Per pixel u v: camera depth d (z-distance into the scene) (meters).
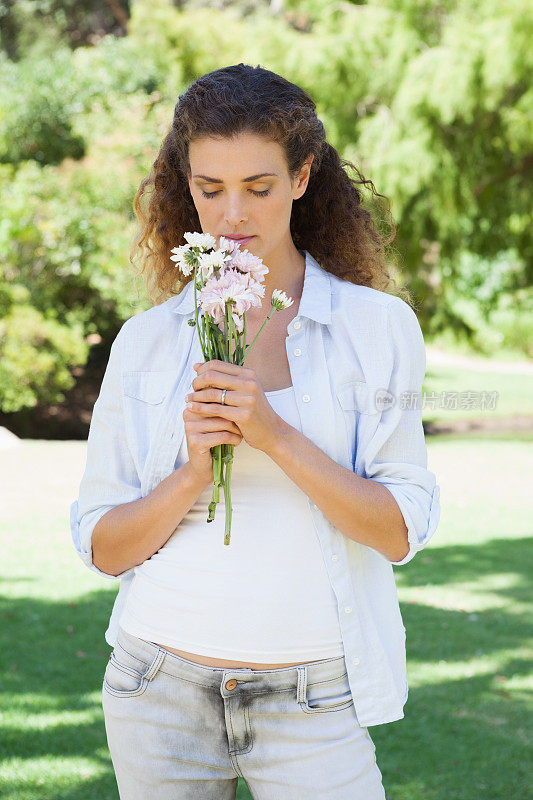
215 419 2.02
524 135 17.03
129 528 2.22
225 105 2.09
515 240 20.33
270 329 2.30
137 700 2.21
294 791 2.12
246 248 2.17
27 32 32.12
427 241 18.62
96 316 20.78
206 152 2.12
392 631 2.25
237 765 2.17
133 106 20.67
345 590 2.15
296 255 2.42
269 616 2.12
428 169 16.89
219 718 2.16
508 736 4.97
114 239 18.72
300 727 2.12
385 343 2.21
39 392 17.86
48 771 4.54
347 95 17.92
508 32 15.98
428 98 16.72
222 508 2.17
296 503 2.14
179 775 2.17
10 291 17.25
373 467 2.18
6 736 4.89
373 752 2.20
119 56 21.61
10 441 14.52
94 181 19.11
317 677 2.14
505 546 9.08
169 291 2.69
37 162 21.17
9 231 17.11
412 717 5.20
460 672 5.85
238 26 22.48
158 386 2.33
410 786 4.44
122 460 2.36
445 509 10.78
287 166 2.16
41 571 7.98
